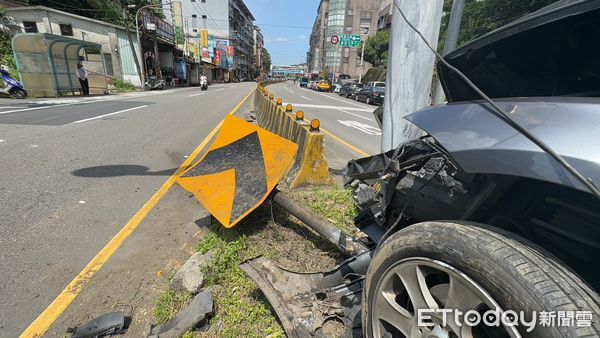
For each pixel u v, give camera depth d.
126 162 5.31
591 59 1.29
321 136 4.25
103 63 18.64
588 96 1.33
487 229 1.24
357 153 6.77
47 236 3.00
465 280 1.15
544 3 3.06
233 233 2.98
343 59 70.50
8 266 2.55
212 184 3.29
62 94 16.12
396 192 2.15
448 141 1.41
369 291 1.58
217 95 21.88
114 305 2.21
